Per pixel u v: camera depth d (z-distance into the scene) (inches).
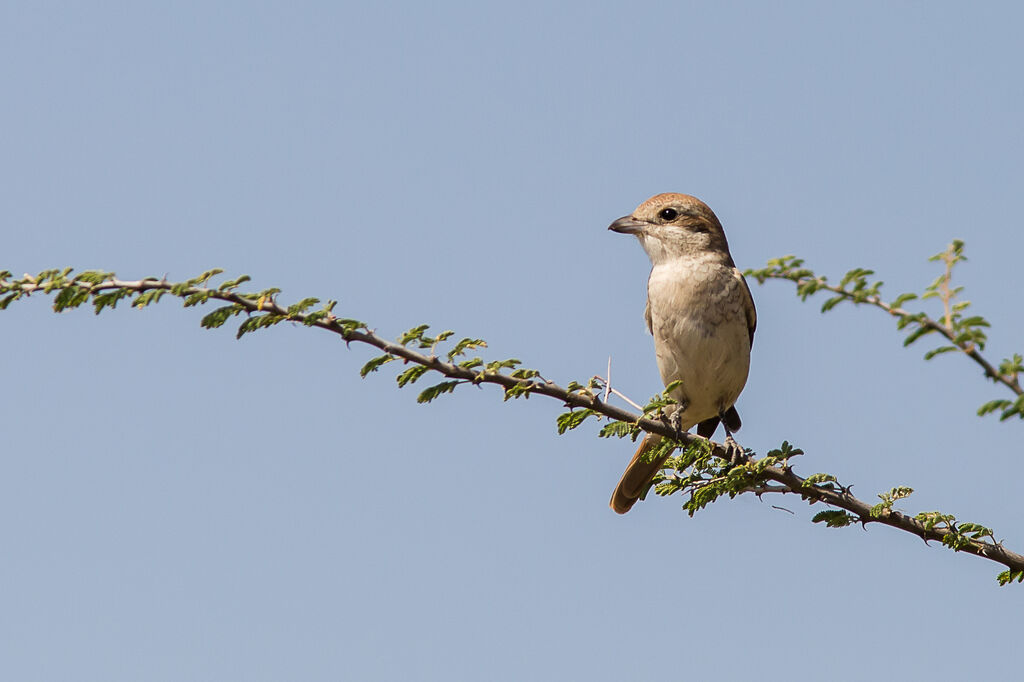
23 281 308.8
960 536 365.1
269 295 328.8
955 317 254.4
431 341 349.4
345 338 338.3
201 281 322.7
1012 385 249.6
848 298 260.2
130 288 314.8
